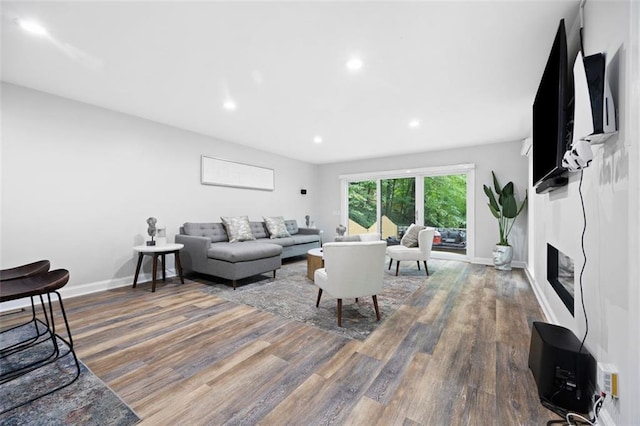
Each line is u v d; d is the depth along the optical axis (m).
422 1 1.59
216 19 1.75
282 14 1.71
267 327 2.24
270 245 3.87
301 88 2.73
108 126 3.33
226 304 2.79
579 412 1.28
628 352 1.00
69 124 3.03
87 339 2.02
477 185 4.95
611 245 1.15
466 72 2.40
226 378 1.56
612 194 1.14
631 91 0.97
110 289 3.31
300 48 2.07
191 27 1.83
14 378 1.55
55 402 1.36
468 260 5.05
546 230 2.51
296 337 2.07
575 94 1.25
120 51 2.12
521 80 2.54
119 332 2.14
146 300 2.90
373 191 6.25
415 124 3.81
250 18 1.74
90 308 2.66
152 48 2.08
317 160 6.47
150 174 3.75
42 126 2.85
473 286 3.45
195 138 4.30
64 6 1.63
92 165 3.21
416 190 5.64
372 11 1.67
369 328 2.23
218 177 4.64
